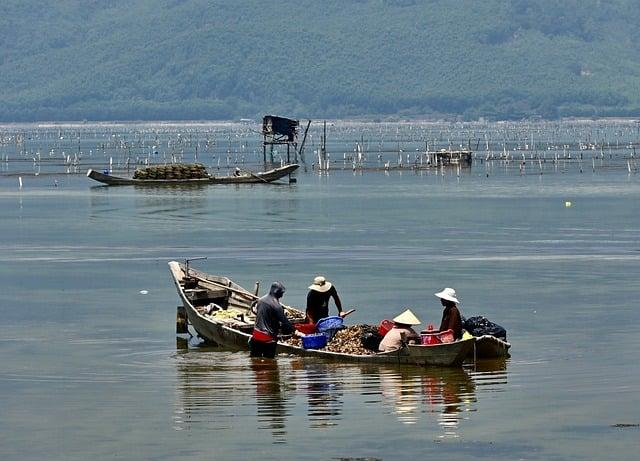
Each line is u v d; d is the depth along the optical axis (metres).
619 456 80.38
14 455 81.62
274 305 108.56
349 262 171.75
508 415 89.38
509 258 175.62
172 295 144.38
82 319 129.38
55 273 163.50
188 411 91.25
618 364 104.94
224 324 114.38
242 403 93.25
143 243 198.50
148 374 103.19
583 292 144.25
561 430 85.69
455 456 80.56
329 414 90.06
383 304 136.88
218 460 80.12
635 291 144.62
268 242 198.25
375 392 96.19
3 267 170.00
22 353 112.31
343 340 110.31
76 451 82.19
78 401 94.38
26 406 93.00
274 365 105.62
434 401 93.19
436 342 105.62
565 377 100.25
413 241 199.25
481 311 131.88
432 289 146.88
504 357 107.88
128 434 85.62
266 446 82.75
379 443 83.19
